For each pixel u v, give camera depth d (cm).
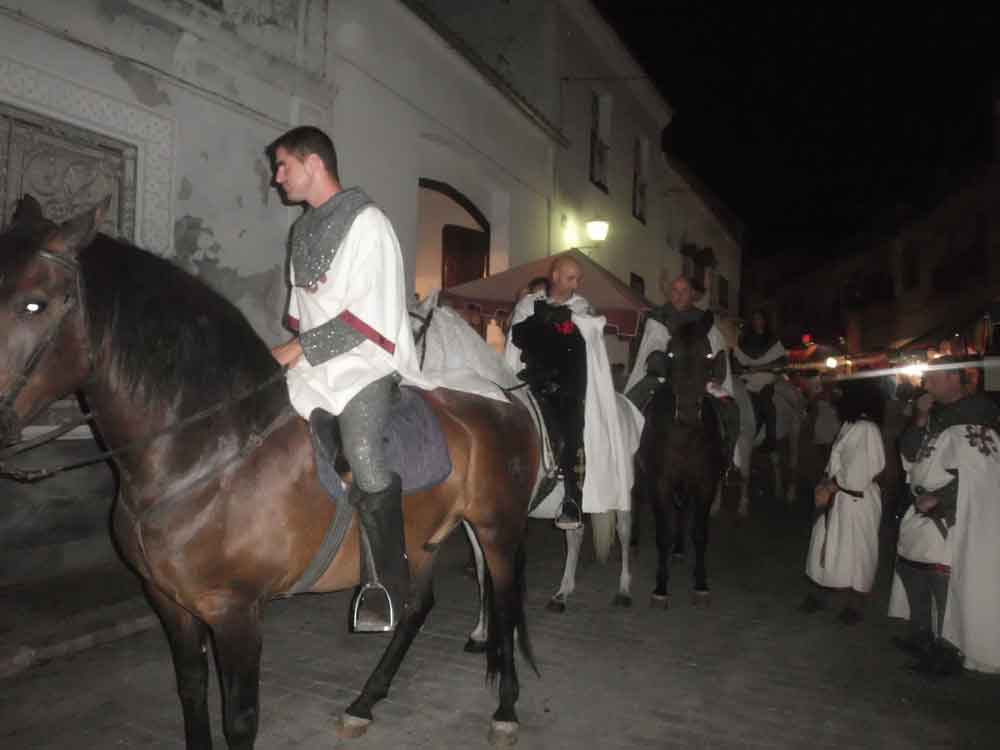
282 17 714
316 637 520
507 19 1333
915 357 1170
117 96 573
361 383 293
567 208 1395
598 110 1603
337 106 790
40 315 239
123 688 427
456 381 397
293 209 733
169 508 272
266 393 295
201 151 642
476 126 1068
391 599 303
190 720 297
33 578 569
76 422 268
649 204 1898
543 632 548
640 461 656
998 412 491
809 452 1498
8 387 234
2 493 549
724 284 2762
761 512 1127
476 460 375
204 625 307
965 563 472
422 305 456
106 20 561
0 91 498
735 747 375
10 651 446
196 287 288
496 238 1188
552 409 495
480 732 387
